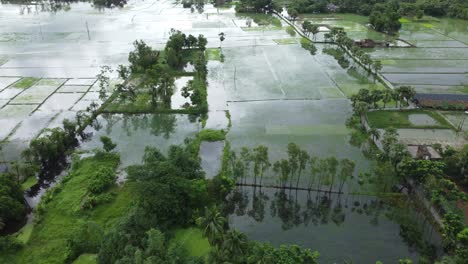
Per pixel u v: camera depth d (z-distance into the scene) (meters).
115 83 136.62
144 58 144.25
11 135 103.00
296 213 78.19
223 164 89.06
